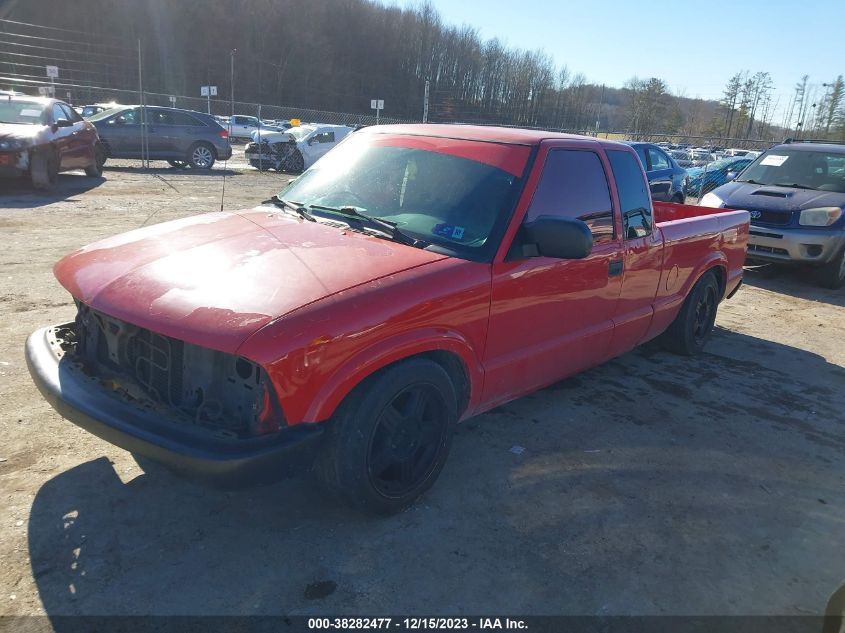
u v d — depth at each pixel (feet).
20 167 36.65
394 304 8.98
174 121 59.82
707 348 19.69
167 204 37.81
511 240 10.80
